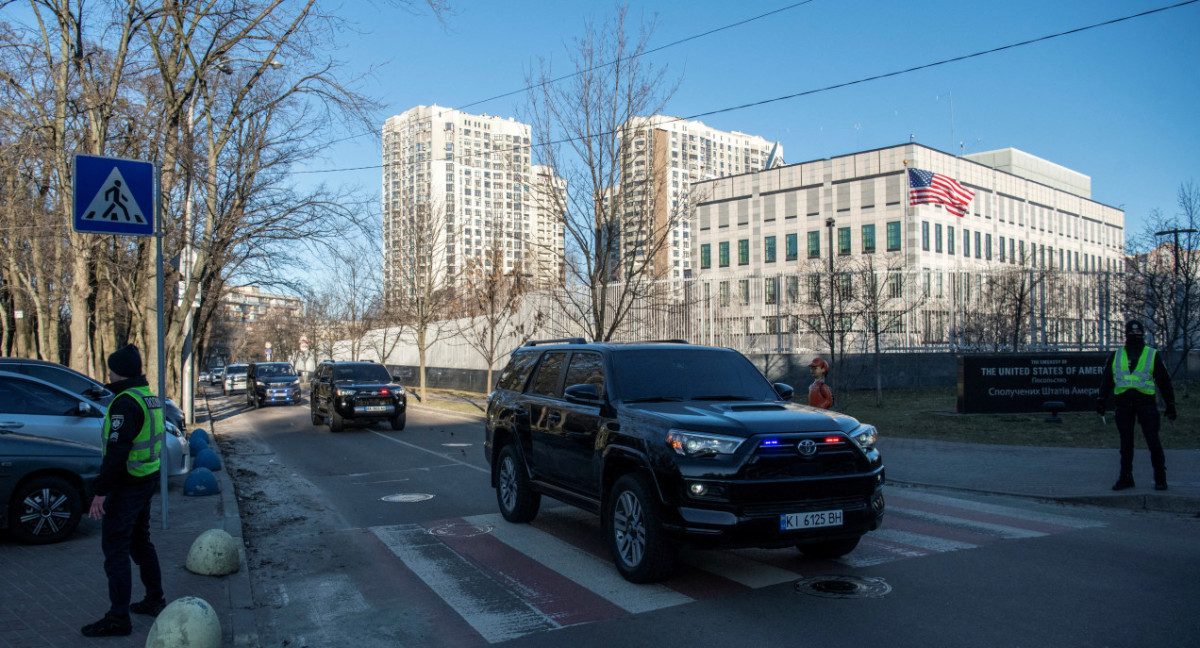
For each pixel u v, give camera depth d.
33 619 5.27
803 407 6.66
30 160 15.75
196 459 12.37
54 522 7.57
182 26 15.26
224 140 18.00
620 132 16.47
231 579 6.39
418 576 6.53
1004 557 6.68
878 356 20.17
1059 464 11.28
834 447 5.86
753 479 5.59
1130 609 5.27
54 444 7.67
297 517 9.21
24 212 17.59
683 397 6.92
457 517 8.94
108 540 5.01
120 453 4.94
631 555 6.18
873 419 17.19
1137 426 14.83
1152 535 7.48
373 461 14.21
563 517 8.85
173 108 15.58
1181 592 5.64
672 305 23.70
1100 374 17.31
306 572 6.77
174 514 8.92
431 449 15.88
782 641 4.82
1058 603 5.42
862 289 23.00
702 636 4.95
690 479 5.63
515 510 8.40
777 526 5.59
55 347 24.34
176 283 20.33
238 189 19.08
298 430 21.06
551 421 7.68
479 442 17.11
